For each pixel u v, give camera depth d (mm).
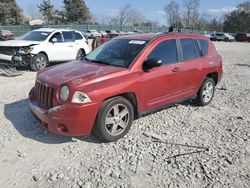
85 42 14891
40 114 5105
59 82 5051
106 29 64875
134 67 5543
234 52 28656
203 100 7473
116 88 5137
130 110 5438
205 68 7184
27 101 7477
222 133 5930
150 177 4285
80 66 5742
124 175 4309
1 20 65938
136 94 5508
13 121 6082
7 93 8234
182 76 6492
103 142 5277
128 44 6125
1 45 11867
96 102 4902
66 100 4824
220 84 10734
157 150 5070
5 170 4367
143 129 5914
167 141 5430
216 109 7465
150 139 5473
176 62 6391
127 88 5305
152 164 4621
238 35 63094
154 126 6102
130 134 5652
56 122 4883
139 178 4254
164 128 6027
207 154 5004
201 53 7223
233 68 15477
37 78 5629
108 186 4051
